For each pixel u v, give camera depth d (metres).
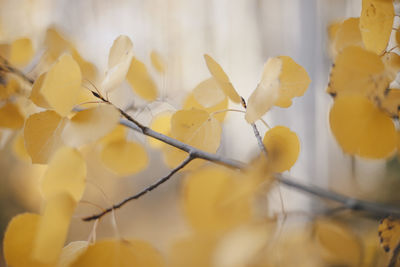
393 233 0.66
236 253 0.58
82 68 0.78
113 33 4.59
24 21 2.24
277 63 0.66
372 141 0.64
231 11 4.13
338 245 0.65
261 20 3.75
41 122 0.71
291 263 0.63
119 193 3.29
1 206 2.96
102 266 0.66
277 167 0.62
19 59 0.83
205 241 0.60
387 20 0.66
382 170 2.51
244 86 3.95
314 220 0.65
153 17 4.70
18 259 0.68
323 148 2.83
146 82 0.79
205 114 0.73
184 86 3.13
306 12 2.76
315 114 2.78
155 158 3.82
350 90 0.64
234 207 0.60
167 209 2.94
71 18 4.43
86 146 0.83
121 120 0.77
